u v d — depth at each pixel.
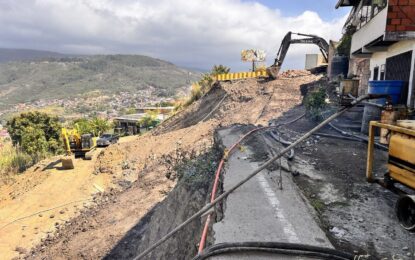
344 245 4.06
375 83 9.03
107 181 19.84
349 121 12.66
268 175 6.29
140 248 9.68
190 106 31.81
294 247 3.65
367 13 12.02
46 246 12.91
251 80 29.47
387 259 3.76
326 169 7.15
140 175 18.45
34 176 21.86
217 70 35.91
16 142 30.19
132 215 13.00
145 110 65.12
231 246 3.73
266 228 4.20
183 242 6.64
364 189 5.93
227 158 7.82
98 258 10.60
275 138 10.07
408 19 8.52
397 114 7.51
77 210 16.39
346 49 22.95
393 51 10.96
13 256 12.66
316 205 5.18
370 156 5.64
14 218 15.98
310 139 10.11
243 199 5.16
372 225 4.58
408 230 4.33
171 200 9.45
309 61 36.81
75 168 22.83
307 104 14.65
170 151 19.84
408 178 4.32
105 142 29.00
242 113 21.58
